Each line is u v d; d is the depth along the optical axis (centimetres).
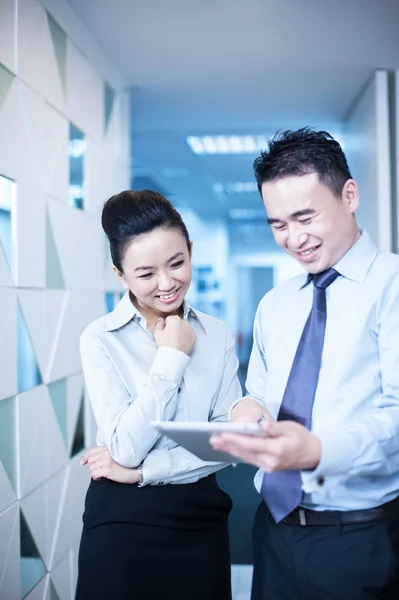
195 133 586
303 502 129
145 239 145
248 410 134
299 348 133
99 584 148
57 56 279
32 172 245
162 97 443
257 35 339
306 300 141
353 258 132
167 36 338
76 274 300
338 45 354
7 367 218
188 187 920
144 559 148
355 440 114
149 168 791
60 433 275
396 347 123
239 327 1600
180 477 152
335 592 124
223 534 159
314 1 301
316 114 495
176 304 153
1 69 219
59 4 282
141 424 144
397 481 129
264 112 488
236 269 1602
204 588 152
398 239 386
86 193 320
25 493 232
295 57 372
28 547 235
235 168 820
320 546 127
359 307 129
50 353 264
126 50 357
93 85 336
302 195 124
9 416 223
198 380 160
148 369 158
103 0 295
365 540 125
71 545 284
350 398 127
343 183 128
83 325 309
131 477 149
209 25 325
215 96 443
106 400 150
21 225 233
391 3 302
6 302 219
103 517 150
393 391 122
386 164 381
